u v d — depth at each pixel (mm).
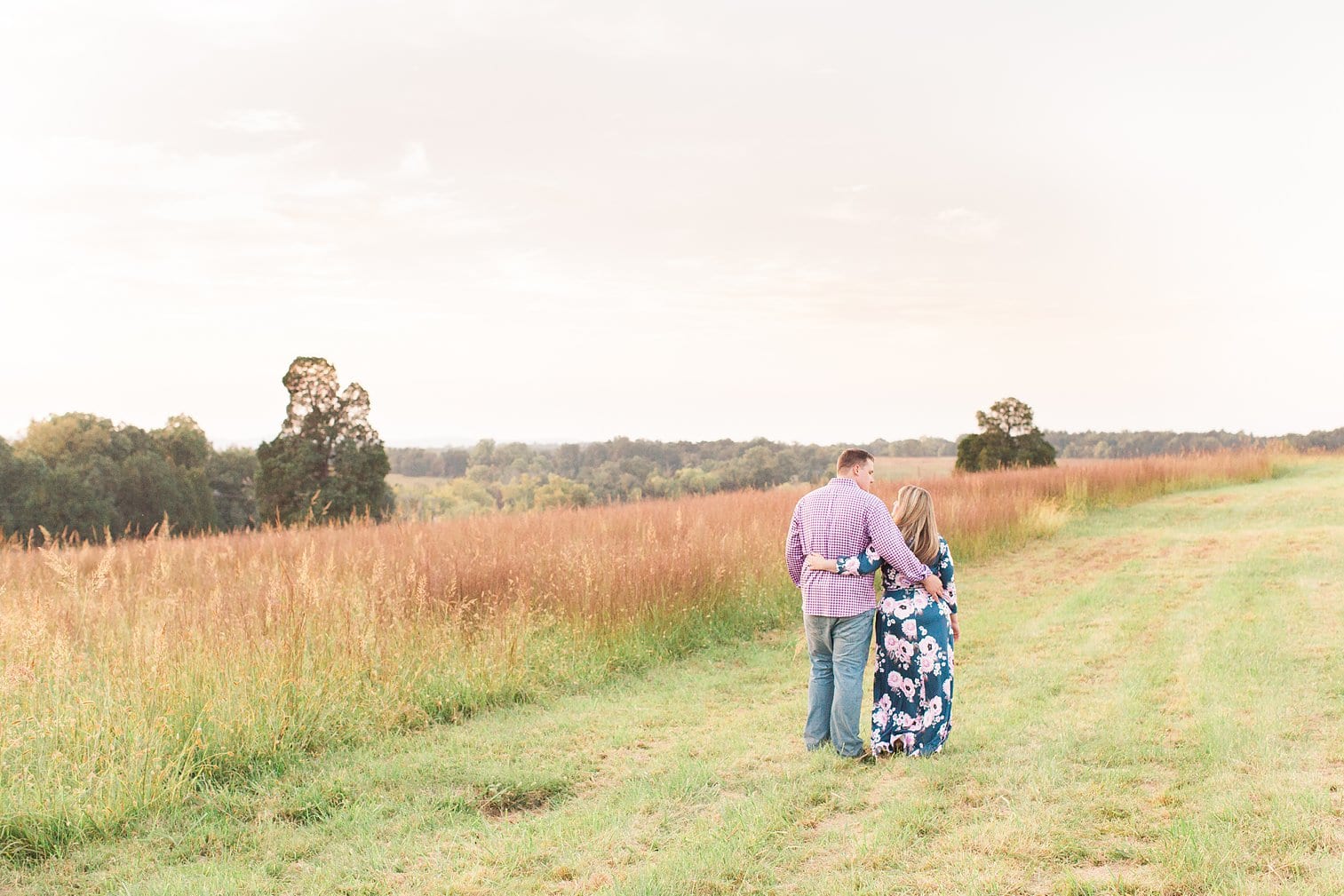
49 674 6062
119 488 53219
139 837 4777
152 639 6633
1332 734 5637
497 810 5195
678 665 9180
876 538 5723
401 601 8617
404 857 4434
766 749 6070
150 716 5766
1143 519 20609
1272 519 18609
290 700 6441
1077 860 4051
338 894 4055
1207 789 4785
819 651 5969
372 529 16109
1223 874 3764
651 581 10250
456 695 7395
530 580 10055
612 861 4316
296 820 5039
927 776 5254
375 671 7156
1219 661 7648
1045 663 8141
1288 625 8898
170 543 14477
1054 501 21672
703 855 4246
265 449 35250
